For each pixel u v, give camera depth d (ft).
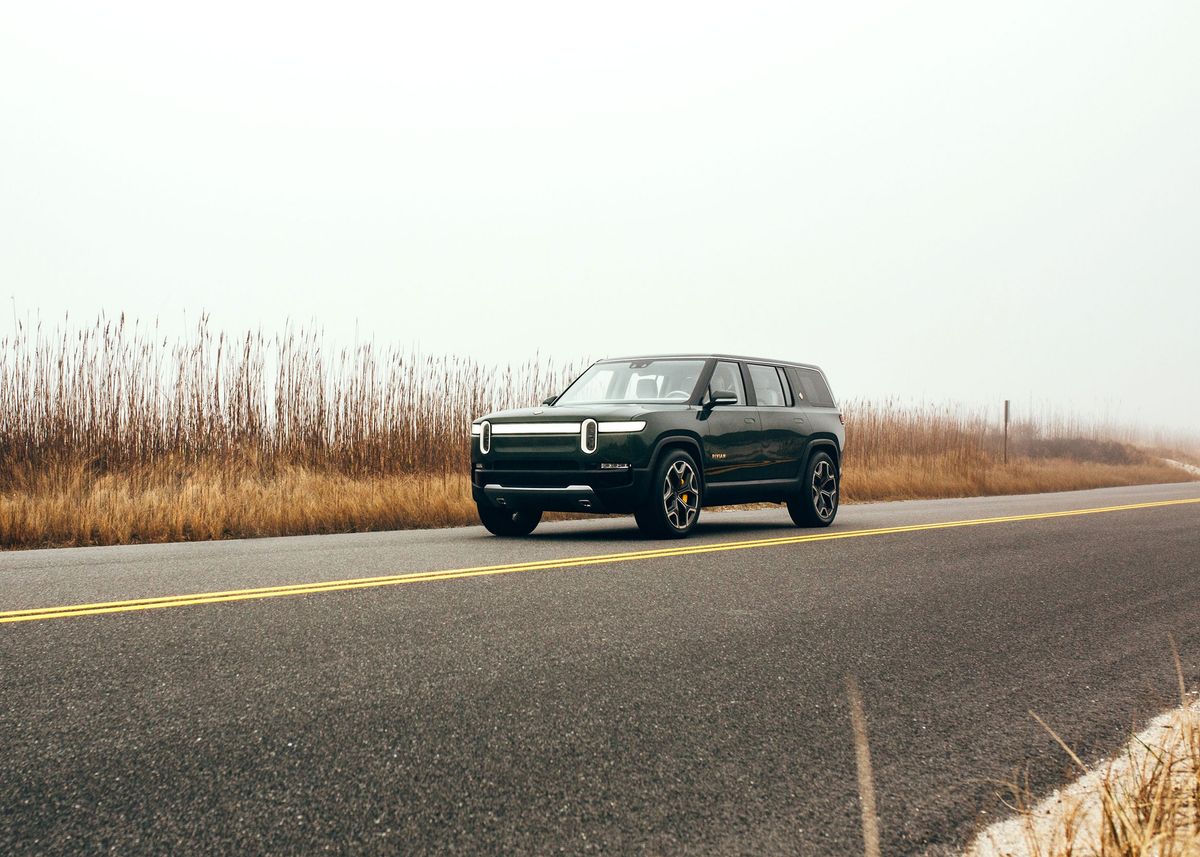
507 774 9.86
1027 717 12.39
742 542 30.04
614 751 10.63
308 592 19.29
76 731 10.82
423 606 18.11
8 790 9.16
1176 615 19.38
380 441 47.29
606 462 30.32
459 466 48.80
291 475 40.81
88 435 41.70
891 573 24.13
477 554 25.90
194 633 15.55
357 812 8.84
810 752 10.80
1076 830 8.31
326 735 10.86
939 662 15.15
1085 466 108.37
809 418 37.50
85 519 30.60
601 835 8.50
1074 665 15.19
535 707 12.09
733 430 33.78
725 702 12.59
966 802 9.47
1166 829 8.11
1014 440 137.69
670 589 20.76
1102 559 27.53
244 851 8.02
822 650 15.66
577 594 19.81
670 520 31.22
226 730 10.95
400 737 10.87
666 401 32.83
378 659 14.15
